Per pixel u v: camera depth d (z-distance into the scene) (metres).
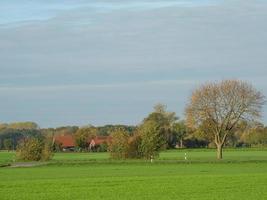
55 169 80.62
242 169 76.94
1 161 110.12
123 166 86.88
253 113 115.12
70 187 49.06
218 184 50.97
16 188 48.41
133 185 50.53
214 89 115.31
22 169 81.31
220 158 111.06
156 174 66.69
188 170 75.00
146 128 107.94
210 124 115.44
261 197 41.28
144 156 106.75
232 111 115.12
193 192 44.81
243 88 114.94
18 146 111.50
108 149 108.12
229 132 116.88
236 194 43.25
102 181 54.66
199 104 115.69
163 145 108.38
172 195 42.97
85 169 79.81
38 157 109.69
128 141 107.06
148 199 40.53
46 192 45.31
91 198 41.28
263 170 74.56
